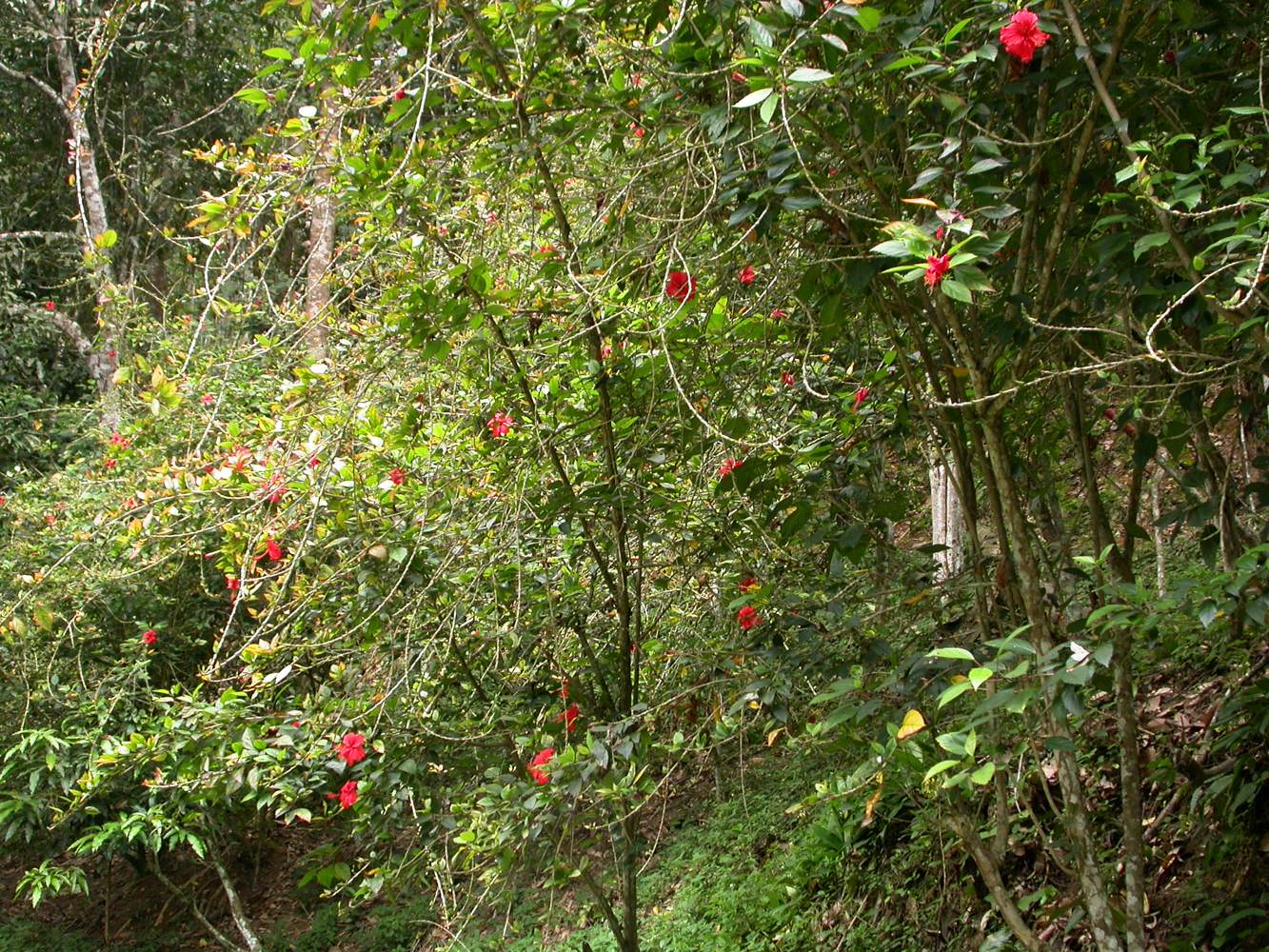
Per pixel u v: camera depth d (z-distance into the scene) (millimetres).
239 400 5051
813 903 4504
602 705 3496
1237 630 3039
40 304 10477
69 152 8070
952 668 2359
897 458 3691
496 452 3016
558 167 3141
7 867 7945
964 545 4598
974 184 2203
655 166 2783
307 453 2934
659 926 4906
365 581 2969
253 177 2801
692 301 2875
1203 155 1983
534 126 2801
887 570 3279
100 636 5383
